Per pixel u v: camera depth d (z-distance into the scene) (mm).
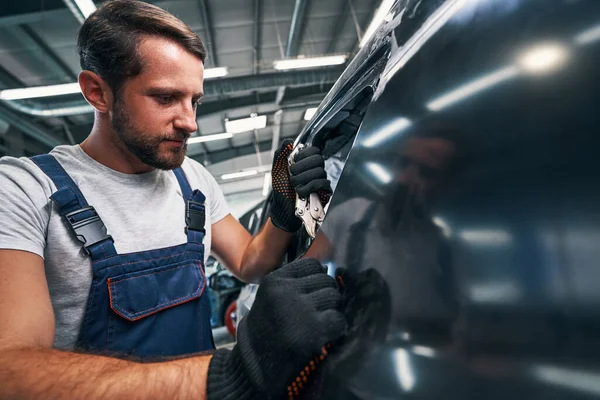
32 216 591
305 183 639
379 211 349
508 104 258
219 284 3627
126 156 717
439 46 340
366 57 520
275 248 802
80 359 422
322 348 317
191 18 5383
